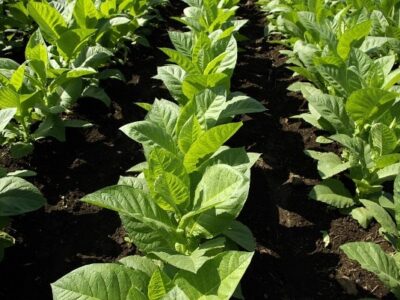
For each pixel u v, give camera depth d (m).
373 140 2.29
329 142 2.80
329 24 3.33
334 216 2.41
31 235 2.29
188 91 2.48
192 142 1.84
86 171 2.73
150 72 3.87
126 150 2.92
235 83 3.80
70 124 2.82
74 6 3.06
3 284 2.03
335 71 2.64
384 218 1.96
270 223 2.41
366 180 2.32
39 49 2.74
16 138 2.80
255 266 2.15
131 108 3.36
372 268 1.66
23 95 2.49
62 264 2.14
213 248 1.62
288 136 3.09
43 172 2.69
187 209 1.73
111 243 2.26
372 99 2.28
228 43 2.68
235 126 1.69
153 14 4.91
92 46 3.24
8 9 4.38
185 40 2.99
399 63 3.58
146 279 1.44
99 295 1.38
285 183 2.69
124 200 1.65
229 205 1.67
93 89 3.12
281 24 3.64
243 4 5.66
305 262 2.19
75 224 2.36
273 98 3.56
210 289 1.36
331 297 2.02
